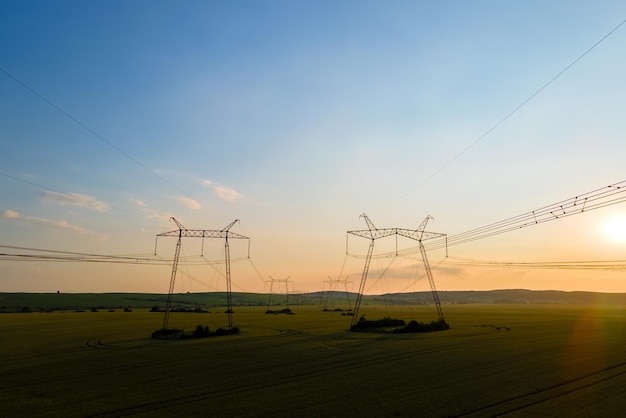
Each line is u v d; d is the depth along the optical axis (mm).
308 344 64750
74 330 95250
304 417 26375
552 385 33188
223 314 168625
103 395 33250
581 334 72312
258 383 36781
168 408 29109
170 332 82625
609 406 27188
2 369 46375
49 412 28656
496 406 27719
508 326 92875
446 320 116375
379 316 146250
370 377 38219
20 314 167375
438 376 37812
